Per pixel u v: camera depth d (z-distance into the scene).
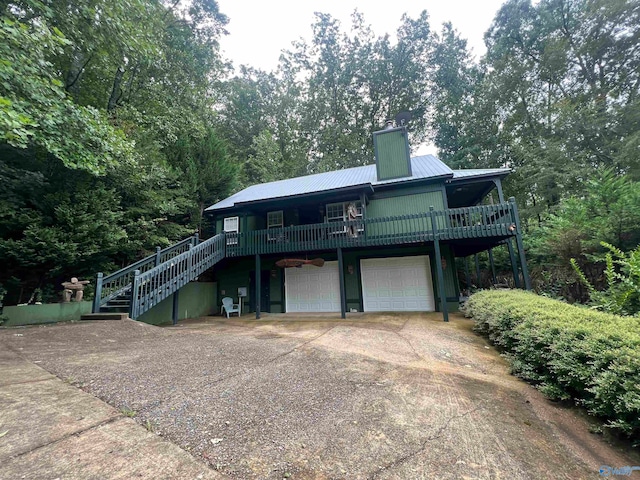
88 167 8.04
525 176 17.03
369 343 5.52
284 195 11.20
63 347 4.46
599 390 2.43
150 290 7.60
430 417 2.62
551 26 19.69
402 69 25.75
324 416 2.57
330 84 26.91
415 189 10.84
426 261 10.71
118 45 9.91
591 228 7.94
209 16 18.44
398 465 1.90
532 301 5.00
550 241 9.24
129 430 2.11
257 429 2.29
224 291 12.88
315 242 9.94
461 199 13.02
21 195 8.77
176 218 14.46
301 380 3.43
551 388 3.13
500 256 12.95
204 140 15.39
